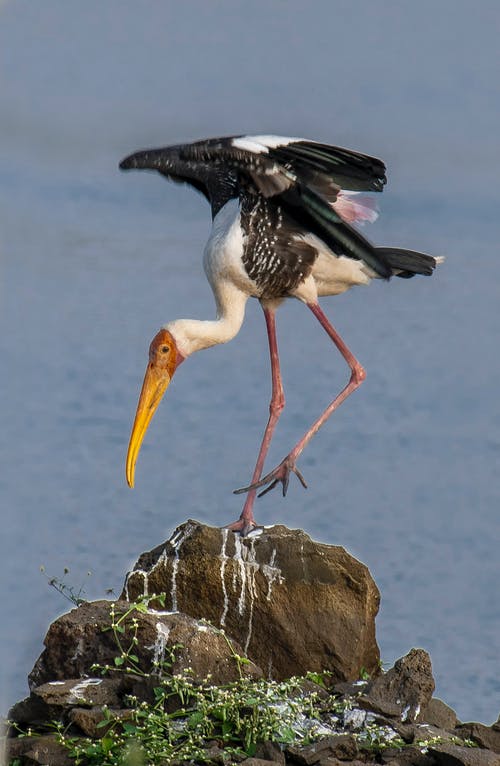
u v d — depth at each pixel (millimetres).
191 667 11047
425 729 10945
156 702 10828
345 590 11961
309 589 11914
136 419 14109
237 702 10797
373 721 10930
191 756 10406
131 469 13977
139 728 10609
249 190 13992
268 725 10695
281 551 11977
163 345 14172
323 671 11820
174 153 14555
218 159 13008
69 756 10516
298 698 11125
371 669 12164
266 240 14094
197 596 11922
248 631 11883
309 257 14250
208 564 11906
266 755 10484
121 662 11008
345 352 14297
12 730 10961
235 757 10477
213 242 14305
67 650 11297
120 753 10445
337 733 10805
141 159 14367
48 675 11336
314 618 11875
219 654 11188
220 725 10797
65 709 10859
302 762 10445
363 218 14414
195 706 10789
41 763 10492
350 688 11477
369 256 13945
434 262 15031
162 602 11750
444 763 10516
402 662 11430
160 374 14203
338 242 13969
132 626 11180
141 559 12219
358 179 13578
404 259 14891
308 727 10844
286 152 13133
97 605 11500
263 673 11859
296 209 14008
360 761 10516
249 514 13117
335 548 12086
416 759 10570
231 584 11883
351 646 11828
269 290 14383
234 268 14172
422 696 11227
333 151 13102
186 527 12188
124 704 10945
